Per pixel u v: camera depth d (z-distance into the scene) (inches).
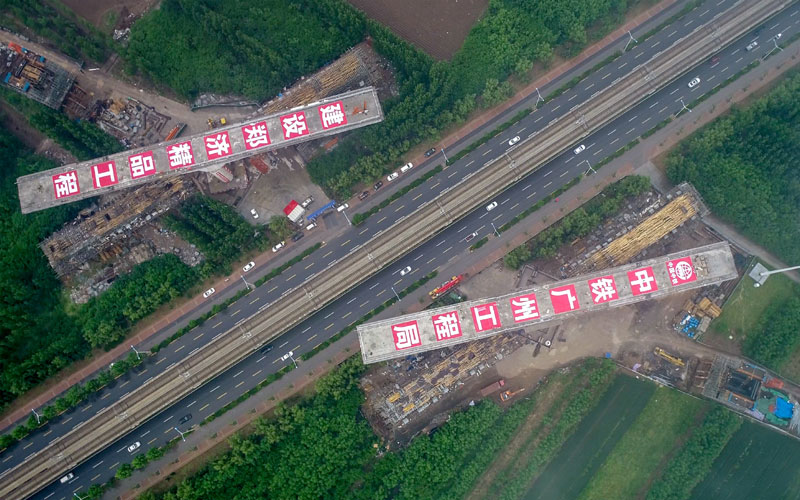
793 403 7278.5
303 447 6855.3
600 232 7416.3
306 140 6978.4
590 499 7175.2
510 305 6638.8
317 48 7564.0
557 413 7224.4
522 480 7066.9
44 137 7445.9
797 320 7288.4
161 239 7347.4
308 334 7253.9
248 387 7135.8
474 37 7687.0
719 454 7288.4
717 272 6756.9
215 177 7411.4
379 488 6865.2
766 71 7854.3
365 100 7022.6
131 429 6835.6
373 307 7337.6
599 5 7716.5
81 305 7130.9
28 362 6806.1
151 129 7524.6
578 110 7554.1
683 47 7726.4
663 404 7313.0
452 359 7106.3
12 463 6850.4
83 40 7308.1
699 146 7514.8
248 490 6727.4
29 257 7042.3
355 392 7062.0
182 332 7175.2
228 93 7578.7
